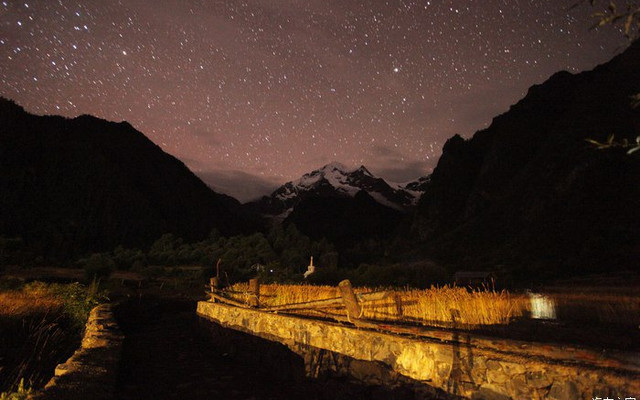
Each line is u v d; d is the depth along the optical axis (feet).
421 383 15.42
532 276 65.72
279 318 25.91
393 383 16.72
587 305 19.66
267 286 35.24
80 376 14.25
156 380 23.44
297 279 93.50
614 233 88.43
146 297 71.05
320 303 22.77
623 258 67.87
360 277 65.87
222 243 165.58
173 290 91.09
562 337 14.55
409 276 61.57
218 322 36.83
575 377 11.02
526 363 12.14
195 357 30.25
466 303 18.70
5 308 26.68
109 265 100.89
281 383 23.40
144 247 215.72
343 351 19.89
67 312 33.19
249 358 29.07
